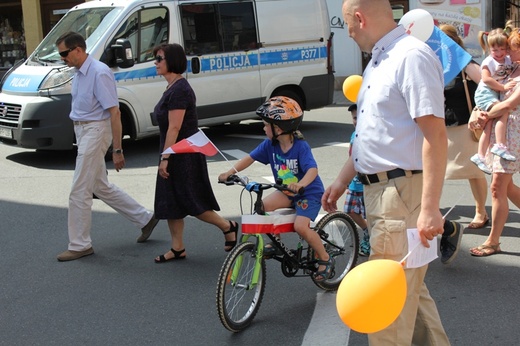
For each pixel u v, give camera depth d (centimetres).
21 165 1196
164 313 584
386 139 396
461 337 520
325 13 1476
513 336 519
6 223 866
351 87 667
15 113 1189
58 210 920
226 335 539
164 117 676
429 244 379
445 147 378
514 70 668
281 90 1423
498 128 659
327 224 611
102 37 1212
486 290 604
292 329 546
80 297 625
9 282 667
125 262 710
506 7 1939
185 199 682
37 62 1248
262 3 1382
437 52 689
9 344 538
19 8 2225
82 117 713
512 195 691
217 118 1341
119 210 760
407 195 399
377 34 398
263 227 540
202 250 738
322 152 1227
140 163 1196
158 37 1259
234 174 572
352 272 331
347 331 538
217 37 1325
